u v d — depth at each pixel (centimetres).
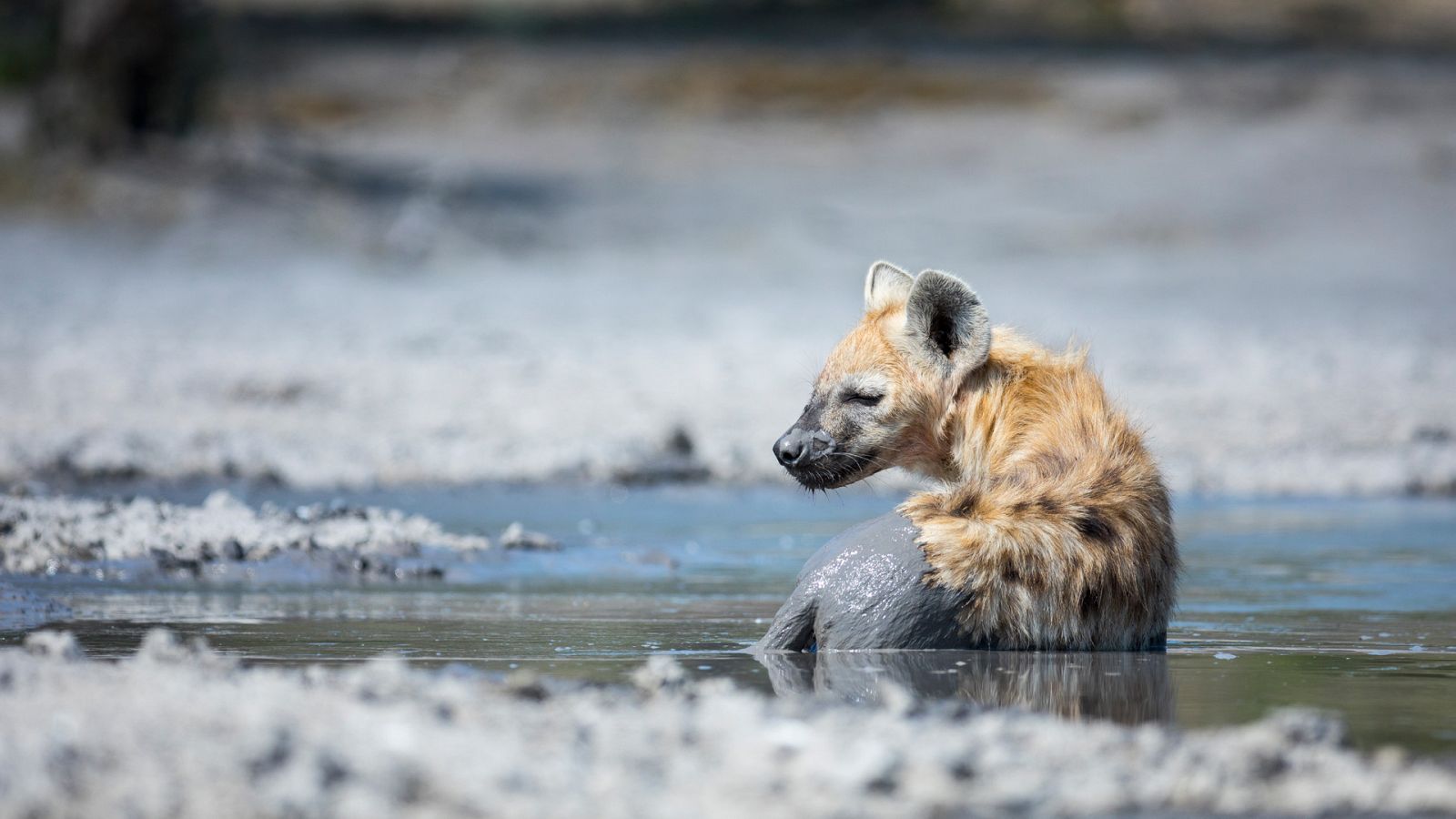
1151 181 7338
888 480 2773
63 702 931
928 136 8231
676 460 2855
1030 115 8650
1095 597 1317
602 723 943
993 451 1407
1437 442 3066
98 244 5566
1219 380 3716
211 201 5994
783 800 821
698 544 2122
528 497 2589
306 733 867
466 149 7712
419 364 3834
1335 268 5888
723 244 6200
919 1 10975
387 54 9588
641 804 802
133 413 3138
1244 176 7438
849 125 8469
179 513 1970
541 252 5975
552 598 1678
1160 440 3030
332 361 3825
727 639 1409
